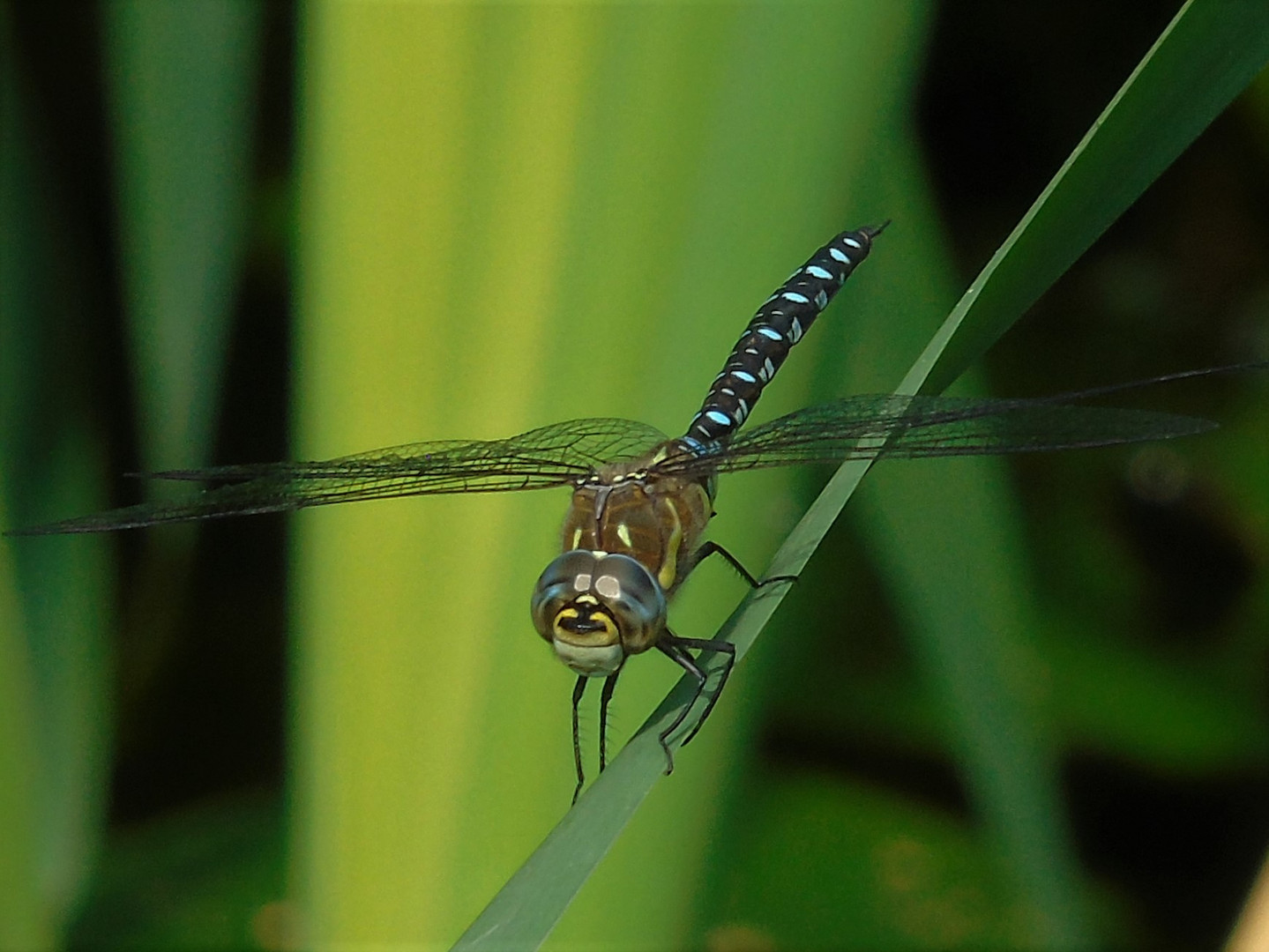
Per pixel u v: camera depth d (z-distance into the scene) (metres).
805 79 1.04
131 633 1.11
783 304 1.06
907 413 1.05
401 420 1.04
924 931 1.11
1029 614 1.08
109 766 1.09
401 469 1.04
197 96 1.07
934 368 1.03
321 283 1.04
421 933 1.03
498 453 1.04
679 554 1.06
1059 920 1.06
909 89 1.05
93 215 1.11
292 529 1.06
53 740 1.09
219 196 1.07
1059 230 1.03
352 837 1.03
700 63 1.04
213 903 1.11
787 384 1.07
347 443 1.04
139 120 1.07
